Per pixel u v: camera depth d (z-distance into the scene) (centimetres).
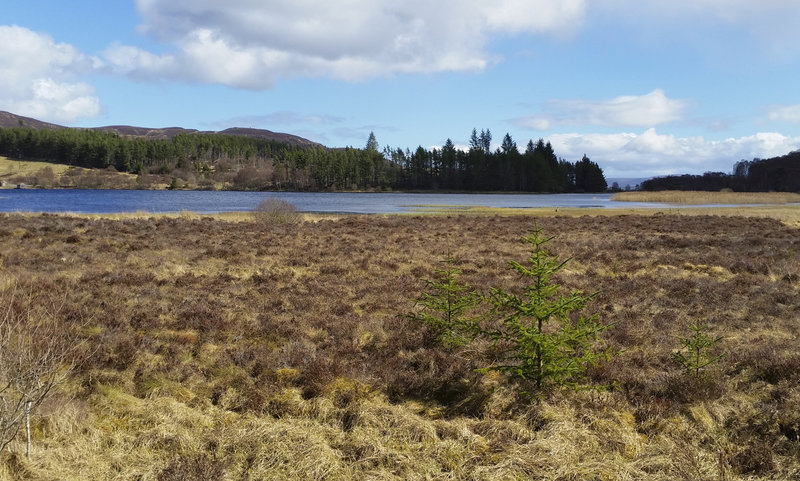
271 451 538
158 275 1422
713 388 684
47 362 637
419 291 1298
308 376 722
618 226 3394
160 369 753
